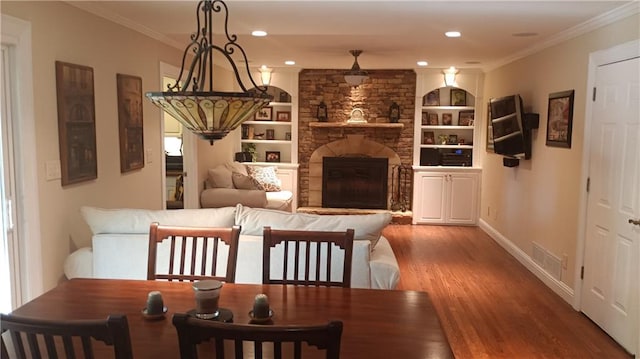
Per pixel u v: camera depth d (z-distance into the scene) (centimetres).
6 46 276
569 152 437
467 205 770
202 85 173
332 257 302
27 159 288
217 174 657
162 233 243
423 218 780
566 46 449
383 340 171
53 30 313
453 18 389
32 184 292
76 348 162
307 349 162
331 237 236
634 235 333
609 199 367
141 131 450
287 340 124
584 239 405
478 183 764
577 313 410
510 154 572
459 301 438
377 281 299
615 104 360
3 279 279
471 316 403
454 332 372
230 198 628
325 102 806
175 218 314
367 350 163
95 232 318
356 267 298
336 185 823
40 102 301
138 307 197
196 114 165
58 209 322
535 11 362
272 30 447
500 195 655
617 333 353
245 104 167
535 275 515
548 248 483
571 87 437
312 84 805
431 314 195
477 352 339
